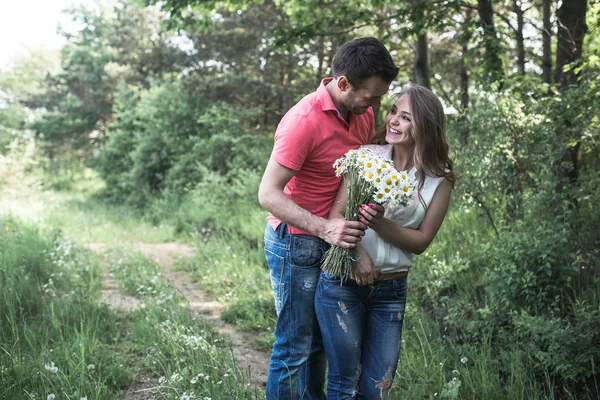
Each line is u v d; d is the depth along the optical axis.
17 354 3.76
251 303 5.89
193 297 6.75
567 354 3.55
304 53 15.52
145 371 4.12
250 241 9.28
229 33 16.27
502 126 5.44
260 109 16.25
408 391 3.61
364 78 2.57
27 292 5.37
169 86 17.89
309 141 2.69
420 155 2.67
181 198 15.03
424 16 7.89
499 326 4.25
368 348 2.81
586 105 5.25
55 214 12.73
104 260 8.61
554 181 5.11
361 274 2.63
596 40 6.75
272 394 2.97
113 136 19.55
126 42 22.69
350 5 9.34
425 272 5.55
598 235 4.80
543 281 4.25
